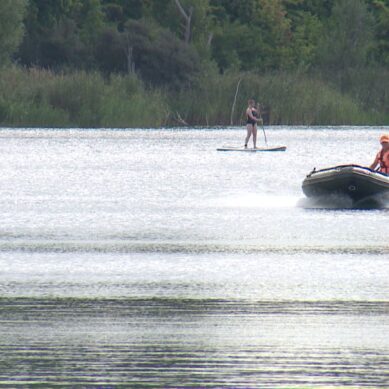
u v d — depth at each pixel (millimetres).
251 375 42125
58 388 40406
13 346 46188
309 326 49844
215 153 186750
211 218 93750
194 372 42531
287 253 72250
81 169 150750
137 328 49375
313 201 103750
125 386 40688
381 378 41656
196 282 60688
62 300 55469
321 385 40781
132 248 74562
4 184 127312
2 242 77438
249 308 53594
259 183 130500
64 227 87000
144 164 160875
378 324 50125
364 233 83062
